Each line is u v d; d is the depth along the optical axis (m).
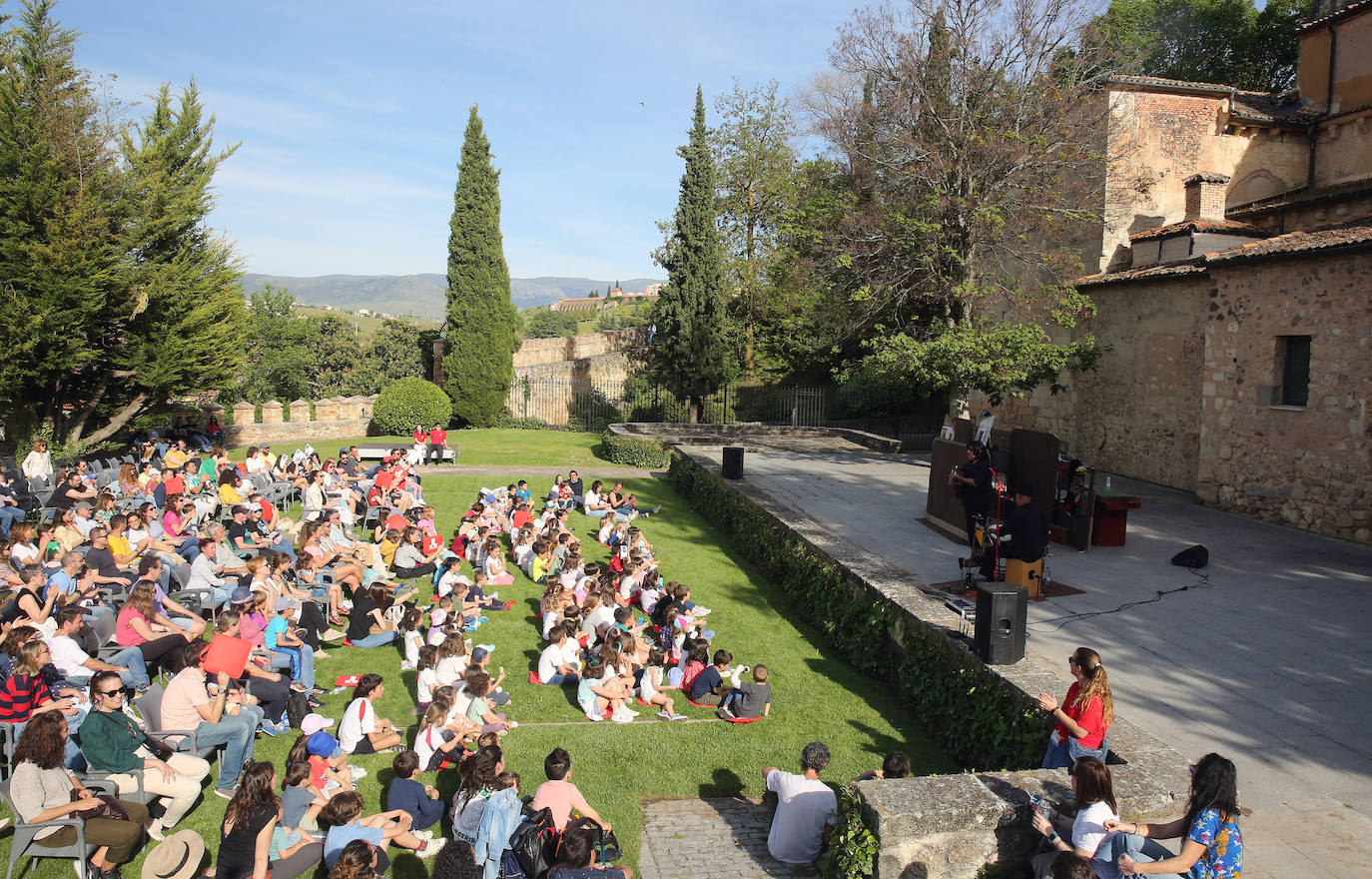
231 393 28.62
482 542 14.40
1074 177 24.06
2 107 20.27
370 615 11.48
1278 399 16.28
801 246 27.58
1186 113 23.80
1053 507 14.77
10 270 20.03
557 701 9.79
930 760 8.54
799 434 32.12
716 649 11.60
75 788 6.17
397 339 48.38
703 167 32.16
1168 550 14.10
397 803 6.72
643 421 36.94
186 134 25.20
